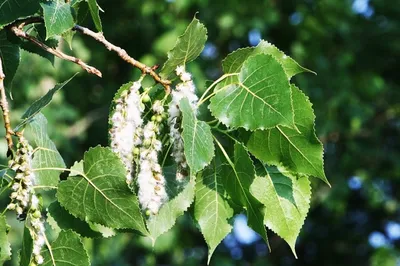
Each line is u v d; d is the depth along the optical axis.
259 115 0.98
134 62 1.01
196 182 1.04
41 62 3.49
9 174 1.02
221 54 4.02
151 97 1.02
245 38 4.03
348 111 3.88
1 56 1.19
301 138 1.00
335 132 3.95
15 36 1.17
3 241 0.98
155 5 3.75
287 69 1.04
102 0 4.01
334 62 3.99
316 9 4.06
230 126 0.98
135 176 0.99
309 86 3.86
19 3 1.07
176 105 0.98
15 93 3.46
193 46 1.00
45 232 1.04
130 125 0.98
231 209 1.04
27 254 0.97
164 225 1.03
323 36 4.03
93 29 3.93
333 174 4.00
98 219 0.99
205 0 3.70
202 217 1.04
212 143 0.97
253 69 0.99
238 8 3.84
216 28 3.94
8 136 1.01
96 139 3.96
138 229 0.98
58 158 1.05
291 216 1.04
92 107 4.05
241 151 1.00
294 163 1.02
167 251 3.82
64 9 1.05
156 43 3.69
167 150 1.02
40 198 1.00
